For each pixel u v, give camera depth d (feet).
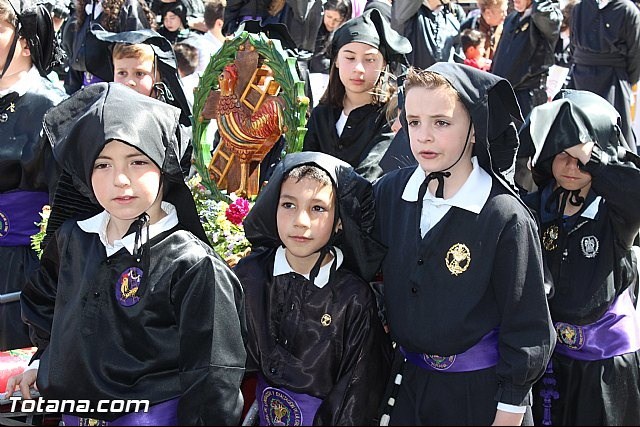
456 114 7.49
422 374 7.99
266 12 16.42
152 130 6.96
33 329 7.95
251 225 8.17
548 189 9.48
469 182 7.75
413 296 7.78
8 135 10.14
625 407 9.30
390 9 16.94
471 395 7.74
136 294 7.13
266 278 8.18
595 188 8.76
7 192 10.44
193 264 7.13
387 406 8.11
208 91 11.43
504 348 7.50
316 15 16.49
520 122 8.23
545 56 18.13
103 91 7.17
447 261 7.65
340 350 7.97
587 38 21.11
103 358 7.12
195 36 20.07
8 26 10.07
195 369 7.00
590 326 9.18
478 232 7.59
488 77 7.55
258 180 11.17
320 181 7.74
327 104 11.82
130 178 6.95
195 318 7.05
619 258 9.00
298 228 7.69
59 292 7.47
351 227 7.93
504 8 22.80
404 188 8.23
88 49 12.74
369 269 8.06
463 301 7.57
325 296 7.96
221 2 19.74
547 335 7.46
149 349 7.14
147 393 7.13
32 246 10.16
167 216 7.42
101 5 17.54
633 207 8.58
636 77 21.16
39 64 10.59
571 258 9.12
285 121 10.35
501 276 7.50
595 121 8.77
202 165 11.55
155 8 21.52
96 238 7.45
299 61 12.88
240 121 11.00
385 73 11.21
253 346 8.14
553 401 9.43
